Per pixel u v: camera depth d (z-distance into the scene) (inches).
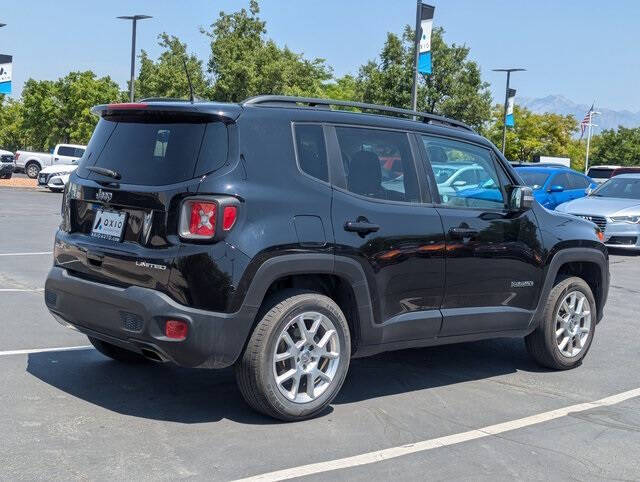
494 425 199.6
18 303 319.9
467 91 1512.1
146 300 175.5
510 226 237.6
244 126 185.8
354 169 203.8
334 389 196.9
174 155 183.3
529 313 245.0
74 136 2053.4
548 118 2402.8
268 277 180.7
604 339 310.7
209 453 169.3
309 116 199.0
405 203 212.4
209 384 220.7
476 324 229.0
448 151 230.5
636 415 213.3
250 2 1514.5
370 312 201.6
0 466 156.6
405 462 170.7
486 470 168.6
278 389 186.4
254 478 157.0
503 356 278.4
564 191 737.6
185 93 1466.5
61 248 203.2
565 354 258.8
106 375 224.5
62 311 198.2
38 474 153.6
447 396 224.4
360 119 209.9
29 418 185.3
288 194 187.2
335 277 200.2
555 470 170.7
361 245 197.3
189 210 176.2
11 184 1246.9
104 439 174.4
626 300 403.2
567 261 255.4
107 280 187.0
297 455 171.0
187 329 173.5
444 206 222.2
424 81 1524.4
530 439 190.1
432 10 821.9
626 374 258.5
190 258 174.1
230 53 1486.2
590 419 208.1
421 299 213.9
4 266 420.5
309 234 187.5
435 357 271.9
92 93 2050.9
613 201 627.5
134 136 194.4
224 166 179.8
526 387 238.2
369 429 191.2
